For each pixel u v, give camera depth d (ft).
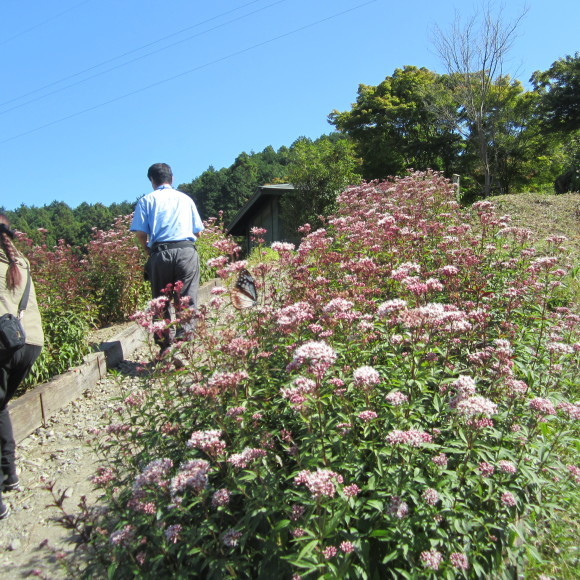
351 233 19.08
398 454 8.04
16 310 11.71
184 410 10.55
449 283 13.79
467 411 7.86
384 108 115.44
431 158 119.96
